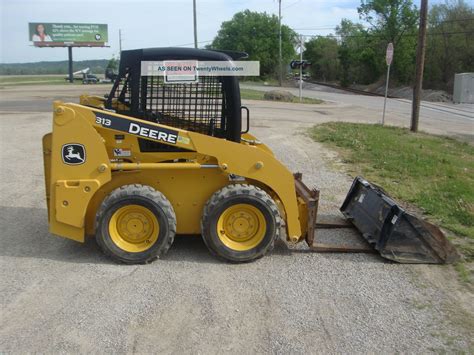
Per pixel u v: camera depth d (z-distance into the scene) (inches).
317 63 3159.5
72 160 195.6
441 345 150.9
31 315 161.6
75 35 3004.4
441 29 1968.5
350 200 266.5
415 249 210.8
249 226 204.7
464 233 244.7
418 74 665.0
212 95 207.0
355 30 2851.9
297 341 150.9
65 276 190.1
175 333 153.2
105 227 197.3
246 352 144.8
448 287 189.5
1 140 507.5
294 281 190.5
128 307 167.5
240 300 174.6
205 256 211.0
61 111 191.9
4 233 237.9
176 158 207.8
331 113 980.6
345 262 210.1
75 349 143.9
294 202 209.2
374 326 160.6
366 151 469.7
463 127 852.6
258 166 203.9
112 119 194.9
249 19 3282.5
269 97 1227.2
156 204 196.1
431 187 333.1
